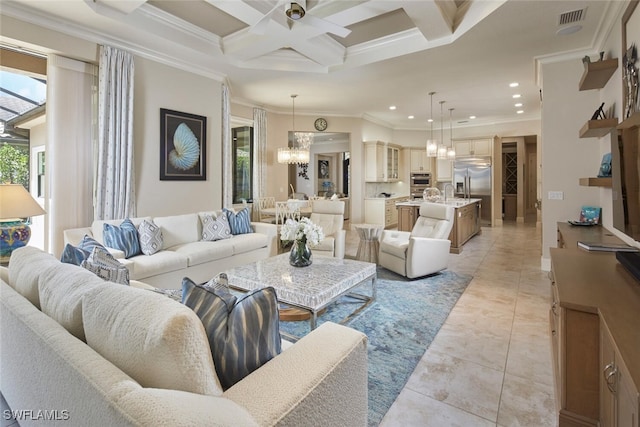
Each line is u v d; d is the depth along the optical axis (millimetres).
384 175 8609
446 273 4441
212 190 5246
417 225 4820
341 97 6516
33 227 6195
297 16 2822
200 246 3961
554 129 4324
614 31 3248
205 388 857
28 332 1161
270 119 7449
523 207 9961
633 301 1428
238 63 4801
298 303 2430
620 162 2271
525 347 2434
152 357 829
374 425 1671
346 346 1225
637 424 863
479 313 3080
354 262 3312
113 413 719
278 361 1107
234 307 1114
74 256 1949
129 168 4074
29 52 3543
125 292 1020
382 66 4754
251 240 4496
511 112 7992
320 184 11727
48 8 3238
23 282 1526
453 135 9664
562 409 1507
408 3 3234
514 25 3488
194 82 4898
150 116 4387
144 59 4293
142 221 3832
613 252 2365
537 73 4887
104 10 3320
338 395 1133
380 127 9133
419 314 3061
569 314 1464
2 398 1816
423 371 2143
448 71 4984
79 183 3838
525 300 3412
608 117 3471
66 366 913
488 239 7000
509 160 10727
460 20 3723
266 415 865
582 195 4191
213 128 5211
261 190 7129
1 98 5512
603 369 1318
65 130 3715
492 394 1904
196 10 3727
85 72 3836
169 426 643
